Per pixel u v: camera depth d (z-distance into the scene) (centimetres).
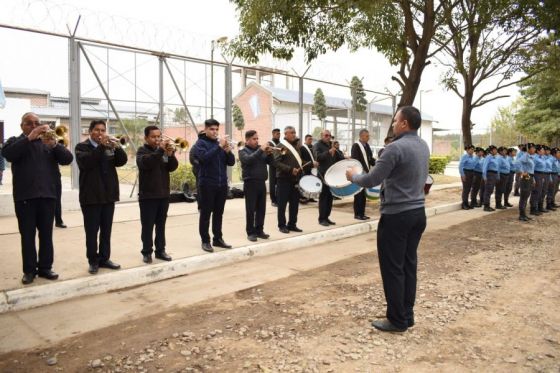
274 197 1247
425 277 639
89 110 1070
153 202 646
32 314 499
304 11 1077
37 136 522
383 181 450
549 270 680
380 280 624
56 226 867
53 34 974
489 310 510
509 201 1595
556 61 1753
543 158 1273
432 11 1212
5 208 970
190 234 852
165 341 426
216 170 719
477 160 1374
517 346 419
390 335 441
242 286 600
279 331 449
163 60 1171
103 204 601
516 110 4575
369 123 1803
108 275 585
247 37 1134
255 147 814
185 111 1231
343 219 1069
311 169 1107
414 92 1285
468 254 784
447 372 370
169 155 649
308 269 686
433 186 1975
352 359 391
